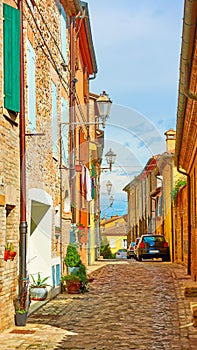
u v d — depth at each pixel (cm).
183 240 2155
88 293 1332
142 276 1808
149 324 898
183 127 1170
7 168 848
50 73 1212
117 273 1939
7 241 880
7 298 842
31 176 1005
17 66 873
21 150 922
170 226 2597
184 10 626
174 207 2383
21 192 922
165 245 2659
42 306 1096
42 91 1128
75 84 1642
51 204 1197
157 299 1210
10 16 854
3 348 722
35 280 1180
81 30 1811
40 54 1107
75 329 856
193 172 1447
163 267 2194
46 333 823
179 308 1068
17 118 908
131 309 1062
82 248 1619
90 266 2309
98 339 781
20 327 869
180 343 752
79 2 1520
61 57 1402
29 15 993
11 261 864
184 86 788
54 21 1311
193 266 1453
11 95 850
